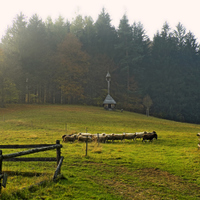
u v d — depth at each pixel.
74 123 38.00
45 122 37.88
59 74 78.69
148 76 97.38
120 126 37.31
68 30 104.56
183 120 86.31
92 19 107.69
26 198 6.10
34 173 8.46
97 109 64.88
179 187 8.29
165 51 99.88
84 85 85.75
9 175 8.40
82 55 84.75
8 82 62.56
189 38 104.94
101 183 8.25
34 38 78.00
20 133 26.27
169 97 90.75
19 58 72.31
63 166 10.47
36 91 80.38
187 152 15.14
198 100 91.25
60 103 79.56
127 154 14.37
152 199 7.06
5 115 45.31
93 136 21.08
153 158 13.14
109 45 98.38
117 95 88.62
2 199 5.74
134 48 93.56
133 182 8.63
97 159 12.41
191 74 94.81
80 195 6.80
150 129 35.25
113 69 91.38
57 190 6.96
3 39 79.31
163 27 107.62
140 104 86.75
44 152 14.36
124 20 97.50
